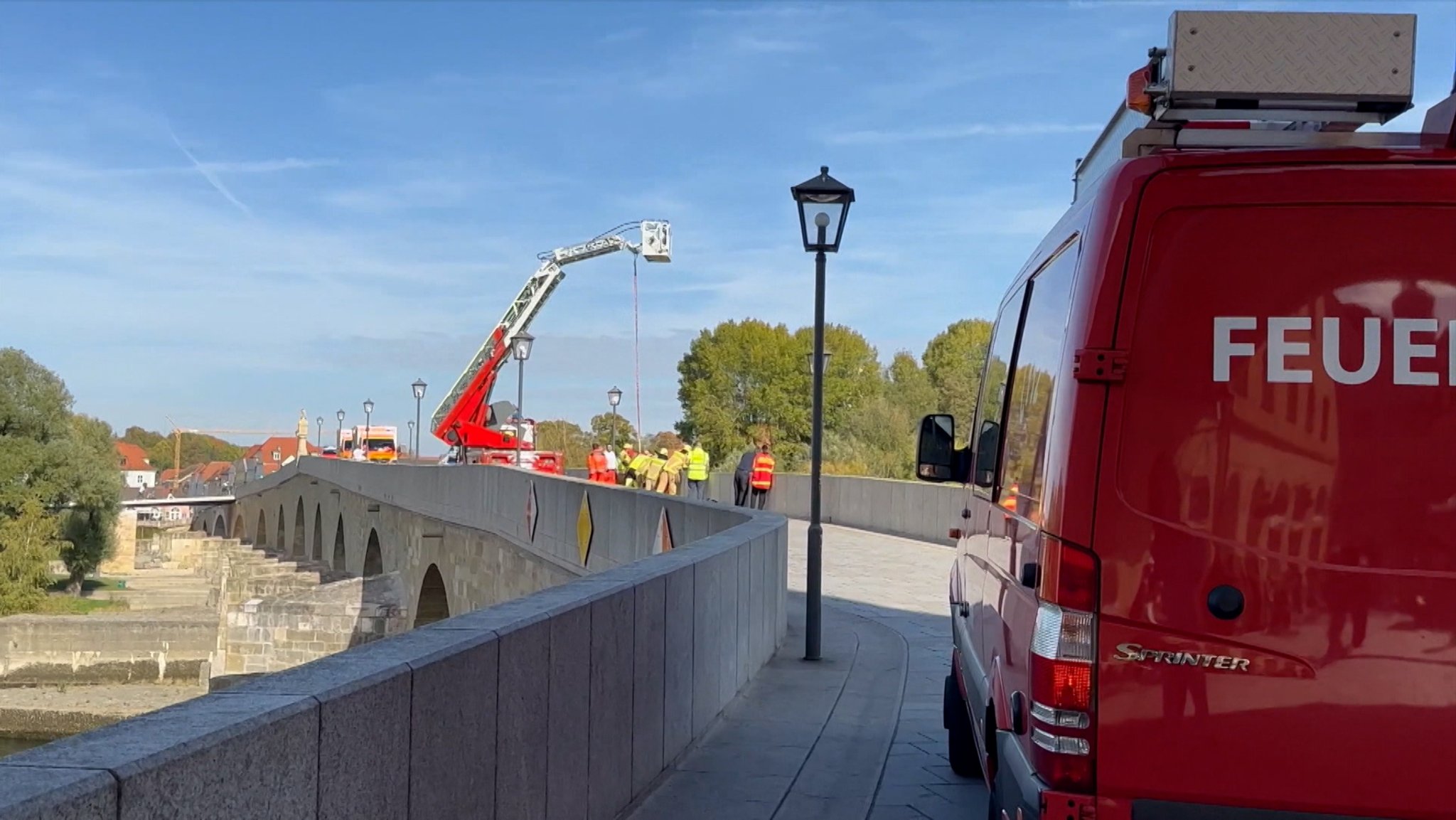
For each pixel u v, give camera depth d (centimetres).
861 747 815
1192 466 352
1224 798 347
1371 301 351
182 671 5759
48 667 5656
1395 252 351
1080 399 359
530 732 473
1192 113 386
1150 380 355
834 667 1140
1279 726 346
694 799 673
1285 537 348
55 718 5144
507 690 448
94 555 7794
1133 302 357
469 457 5244
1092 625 354
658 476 3272
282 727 293
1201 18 378
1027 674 379
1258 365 352
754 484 3089
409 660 373
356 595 4225
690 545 941
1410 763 343
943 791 710
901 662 1175
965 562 662
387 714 350
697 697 805
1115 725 352
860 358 7506
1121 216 360
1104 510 354
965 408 5916
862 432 4778
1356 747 344
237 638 4209
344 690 326
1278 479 349
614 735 598
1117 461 355
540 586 2319
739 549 980
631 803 636
